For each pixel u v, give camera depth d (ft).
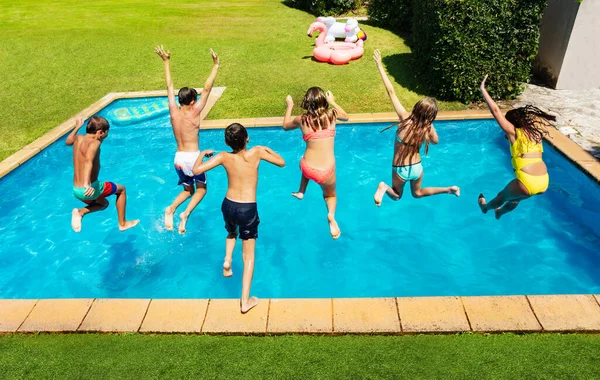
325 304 16.97
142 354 15.21
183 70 46.09
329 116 17.72
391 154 31.78
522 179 18.22
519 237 24.13
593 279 21.18
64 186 29.58
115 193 19.62
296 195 19.31
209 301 17.35
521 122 18.22
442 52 34.78
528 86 39.83
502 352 14.75
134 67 47.34
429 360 14.55
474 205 26.73
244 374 14.26
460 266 22.56
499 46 34.04
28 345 15.79
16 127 35.09
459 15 33.30
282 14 69.46
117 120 36.40
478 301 16.79
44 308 17.29
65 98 40.42
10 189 29.04
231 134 15.98
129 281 22.12
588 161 27.12
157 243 24.68
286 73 44.04
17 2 80.53
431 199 27.58
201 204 27.81
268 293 21.27
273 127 34.09
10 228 25.77
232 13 70.95
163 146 33.83
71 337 16.11
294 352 15.07
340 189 28.50
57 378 14.37
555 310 16.22
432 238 24.56
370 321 16.12
